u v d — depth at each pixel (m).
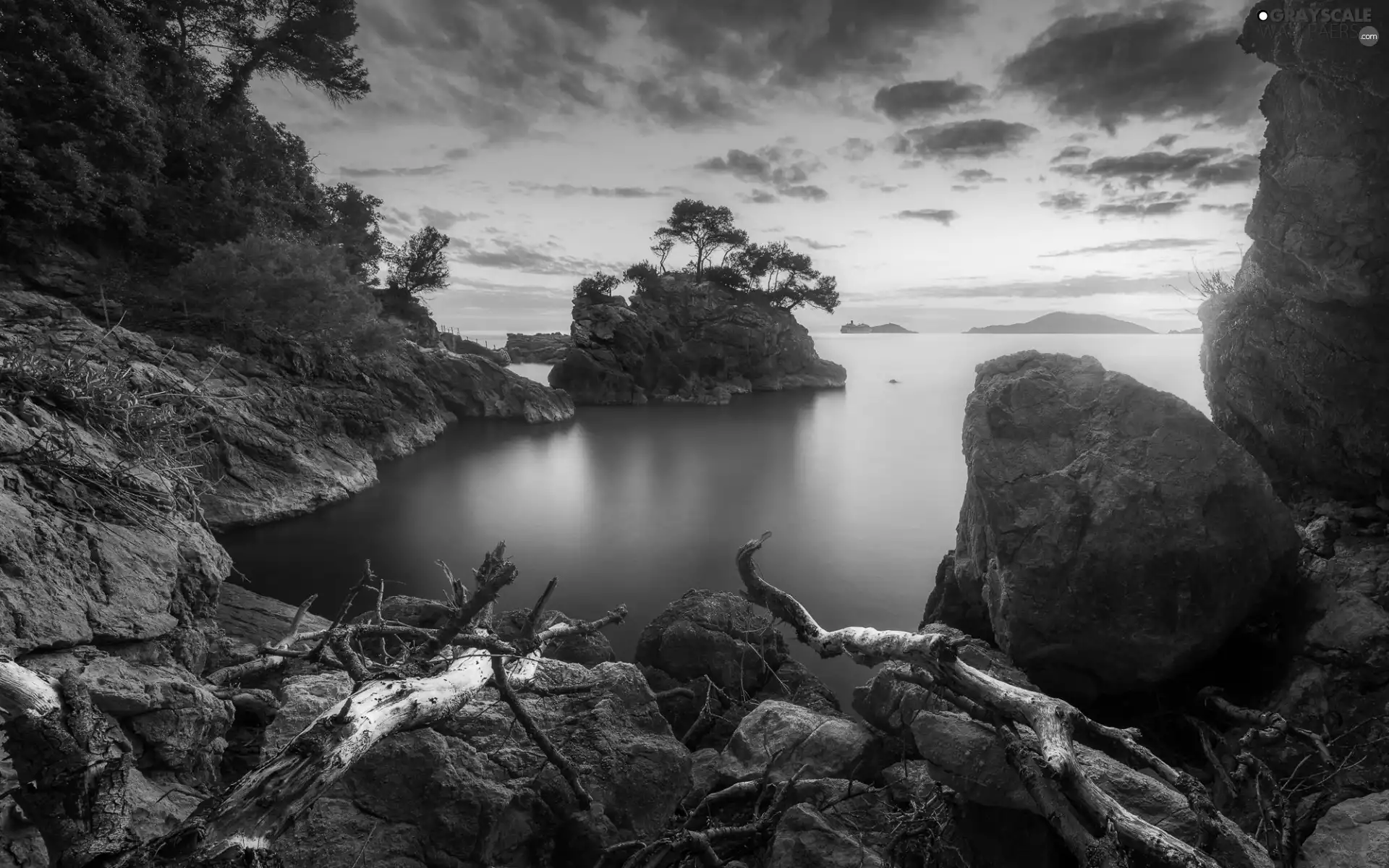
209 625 6.91
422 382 54.84
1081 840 4.93
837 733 7.59
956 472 47.00
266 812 3.50
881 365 152.00
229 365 34.44
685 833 5.36
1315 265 12.08
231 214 44.94
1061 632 11.17
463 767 5.27
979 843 5.81
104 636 5.07
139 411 6.85
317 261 41.81
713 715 9.74
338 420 39.59
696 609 11.91
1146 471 11.14
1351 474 13.66
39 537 5.18
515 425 62.19
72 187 36.72
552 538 30.09
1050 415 12.34
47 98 36.59
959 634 6.48
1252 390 15.16
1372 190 11.04
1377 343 12.17
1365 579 10.91
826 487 41.59
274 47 52.75
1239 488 10.86
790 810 5.94
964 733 6.05
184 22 49.81
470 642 4.94
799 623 8.58
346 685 6.09
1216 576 10.68
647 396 89.12
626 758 5.91
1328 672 10.11
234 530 28.44
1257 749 9.55
